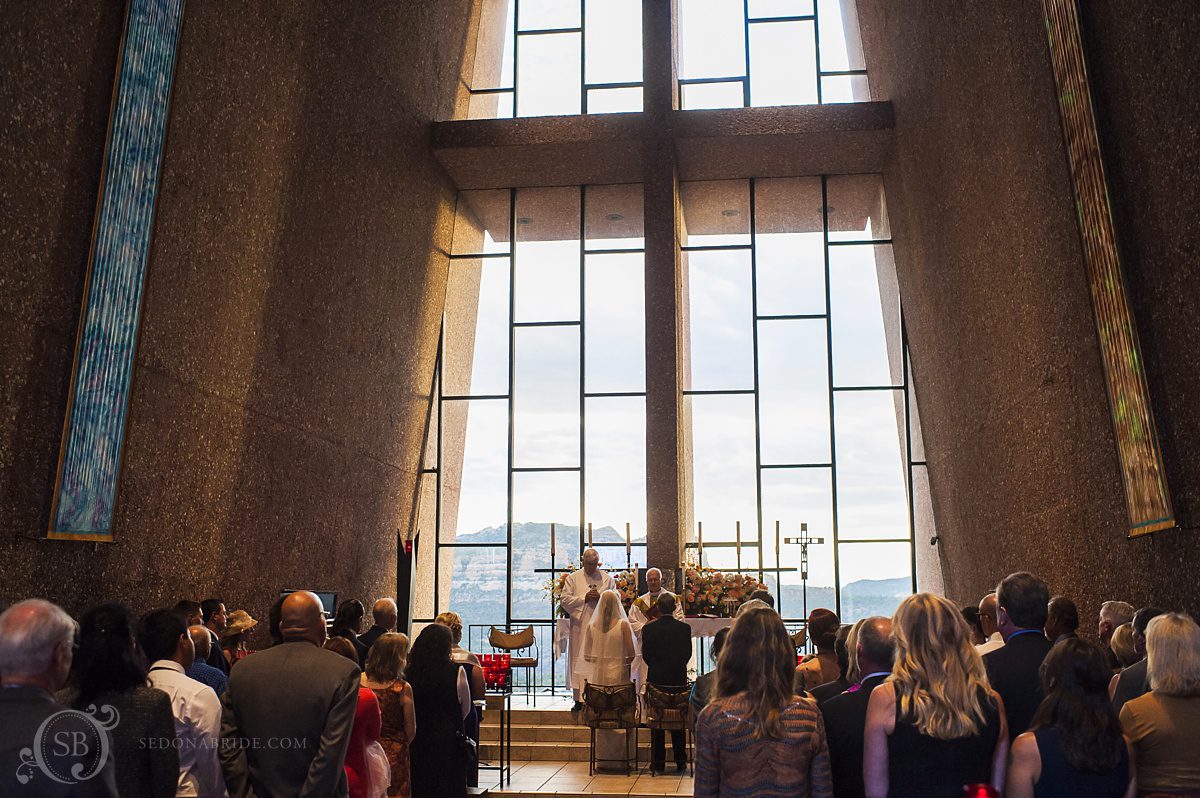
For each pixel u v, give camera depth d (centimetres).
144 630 388
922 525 1359
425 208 1311
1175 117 527
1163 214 554
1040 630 406
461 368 1452
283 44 860
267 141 852
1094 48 607
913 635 320
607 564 1393
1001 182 859
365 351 1125
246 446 861
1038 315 808
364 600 1167
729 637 336
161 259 711
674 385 1282
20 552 589
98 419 636
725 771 325
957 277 1046
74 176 607
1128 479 639
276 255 891
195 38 723
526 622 1388
